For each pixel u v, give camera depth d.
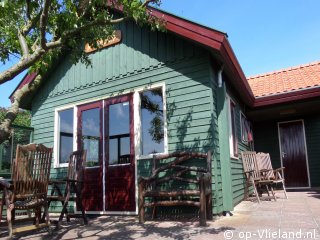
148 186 5.50
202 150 5.34
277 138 10.41
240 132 8.13
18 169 4.09
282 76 10.52
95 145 6.68
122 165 6.20
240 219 4.88
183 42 5.85
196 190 4.72
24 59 3.39
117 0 4.24
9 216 4.05
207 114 5.41
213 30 5.12
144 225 4.85
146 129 6.07
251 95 8.05
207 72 5.51
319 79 8.80
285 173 10.14
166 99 5.86
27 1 3.81
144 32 6.40
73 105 7.23
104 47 6.92
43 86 7.93
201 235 3.91
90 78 7.06
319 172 9.72
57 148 7.36
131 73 6.43
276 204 6.45
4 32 4.43
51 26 4.43
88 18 4.74
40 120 7.83
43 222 4.79
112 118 6.55
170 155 5.44
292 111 9.55
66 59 7.59
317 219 4.63
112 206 6.18
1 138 3.28
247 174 7.50
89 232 4.52
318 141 9.84
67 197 5.14
